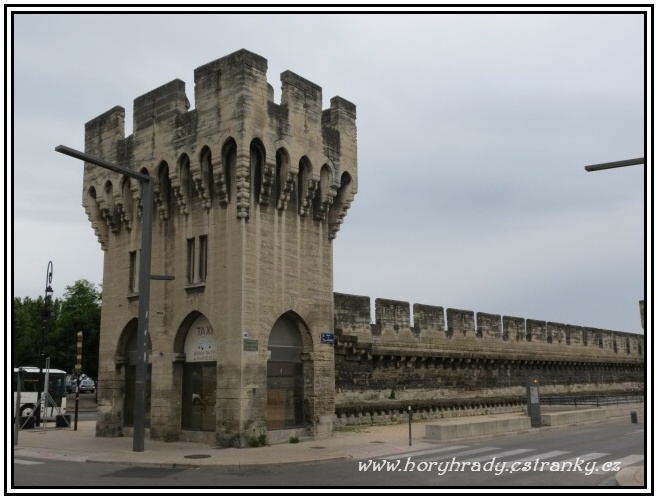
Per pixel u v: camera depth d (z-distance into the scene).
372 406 37.34
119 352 30.69
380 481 17.61
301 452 23.47
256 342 25.67
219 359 25.70
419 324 42.31
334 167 30.03
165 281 28.45
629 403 53.16
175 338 27.55
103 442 27.72
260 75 26.77
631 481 17.05
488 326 48.69
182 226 28.19
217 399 25.47
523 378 52.31
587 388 61.59
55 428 35.97
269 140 26.78
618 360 67.25
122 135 31.89
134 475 18.92
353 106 31.89
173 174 28.16
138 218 30.59
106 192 31.89
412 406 39.91
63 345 70.06
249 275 25.81
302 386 28.41
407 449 24.98
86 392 88.75
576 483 17.22
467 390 45.97
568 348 58.75
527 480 17.77
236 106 26.11
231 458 21.80
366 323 38.34
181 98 28.95
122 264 31.16
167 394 27.33
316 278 29.08
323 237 29.88
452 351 44.44
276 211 27.48
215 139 26.66
